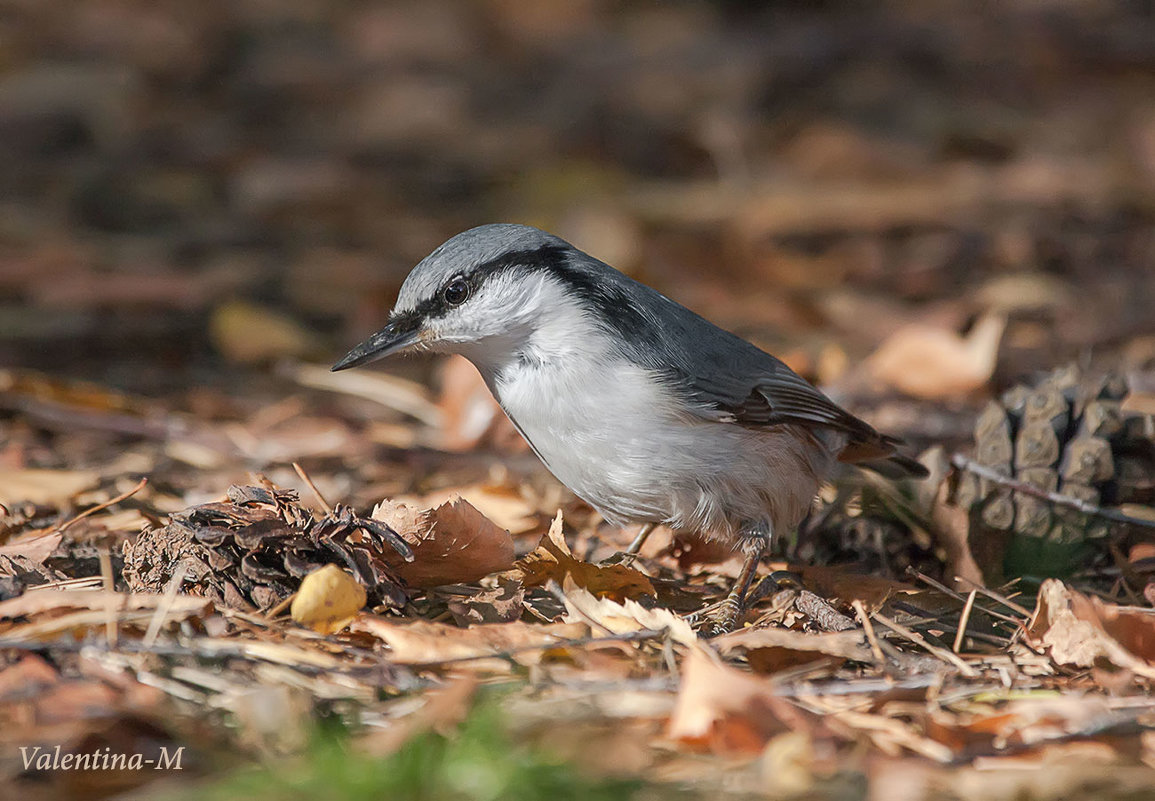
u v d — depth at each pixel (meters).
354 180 17.83
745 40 22.27
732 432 7.14
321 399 11.48
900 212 16.14
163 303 13.75
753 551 7.24
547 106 20.48
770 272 14.75
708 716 4.88
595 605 6.20
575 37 23.16
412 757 4.52
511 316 7.03
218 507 6.43
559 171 17.94
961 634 6.30
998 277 14.47
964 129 18.84
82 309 13.55
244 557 6.12
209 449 9.67
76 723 4.84
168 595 5.81
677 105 20.14
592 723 5.04
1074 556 7.71
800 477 7.61
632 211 16.28
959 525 7.57
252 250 15.49
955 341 10.94
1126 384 8.02
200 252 15.34
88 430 9.95
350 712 5.17
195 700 5.18
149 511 7.86
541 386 7.07
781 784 4.61
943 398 10.85
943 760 4.86
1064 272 14.72
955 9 23.22
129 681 5.27
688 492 7.11
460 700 4.92
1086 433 7.79
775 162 18.22
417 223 16.55
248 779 4.50
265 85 21.12
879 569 7.84
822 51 21.53
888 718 5.24
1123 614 6.02
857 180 17.48
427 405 11.20
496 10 23.95
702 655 5.25
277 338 12.48
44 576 6.60
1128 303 13.51
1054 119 19.47
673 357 7.05
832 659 5.90
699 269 14.77
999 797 4.56
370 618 5.92
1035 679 5.85
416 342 7.25
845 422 7.68
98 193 17.12
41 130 19.08
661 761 4.83
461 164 18.50
